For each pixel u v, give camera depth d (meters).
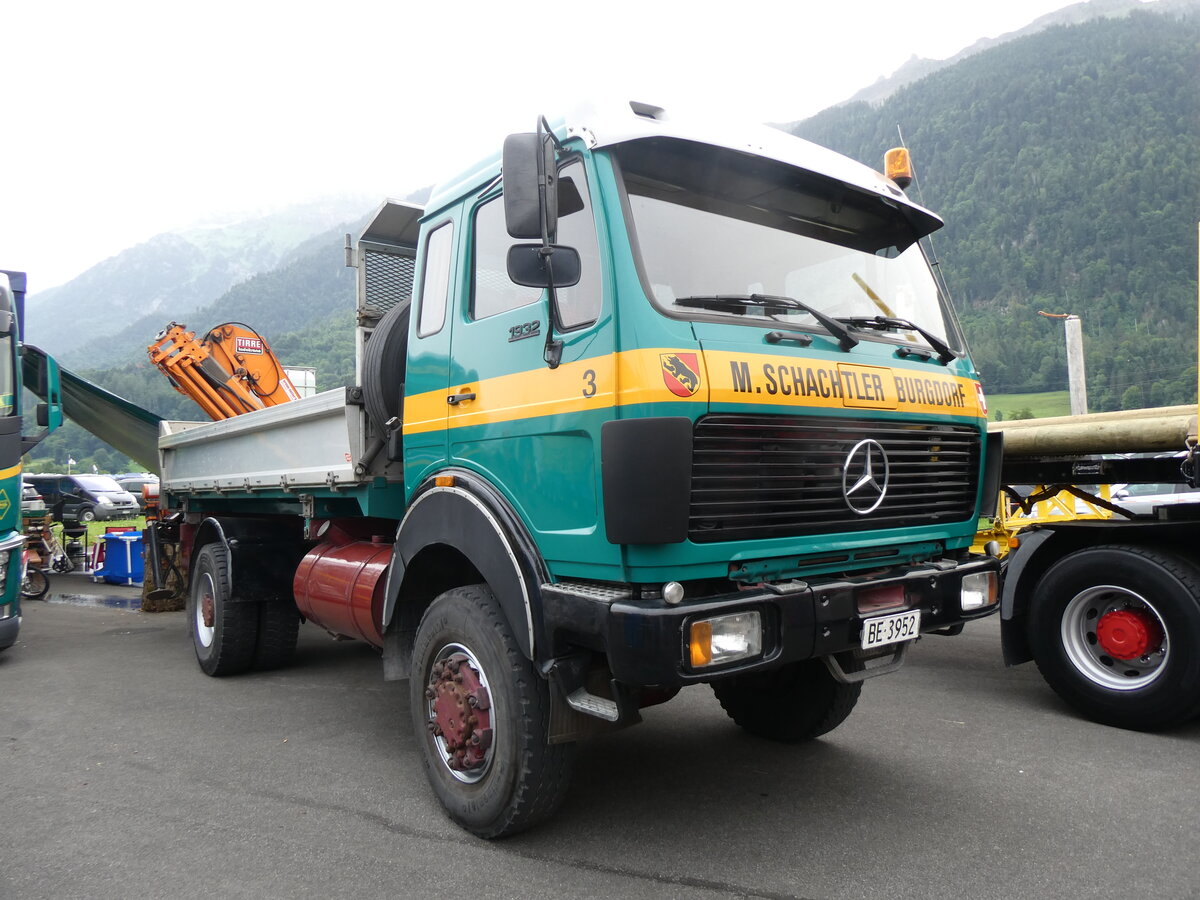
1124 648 4.78
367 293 5.36
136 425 10.85
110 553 13.54
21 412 7.56
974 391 3.94
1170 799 3.76
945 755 4.41
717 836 3.45
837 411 3.22
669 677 2.72
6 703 5.82
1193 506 4.93
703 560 2.91
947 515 3.76
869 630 3.20
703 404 2.86
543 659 3.15
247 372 8.79
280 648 6.46
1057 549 5.24
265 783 4.18
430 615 3.76
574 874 3.14
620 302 2.95
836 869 3.14
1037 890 2.96
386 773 4.31
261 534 6.34
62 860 3.35
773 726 4.64
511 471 3.43
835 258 3.71
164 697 5.90
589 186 3.16
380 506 4.77
